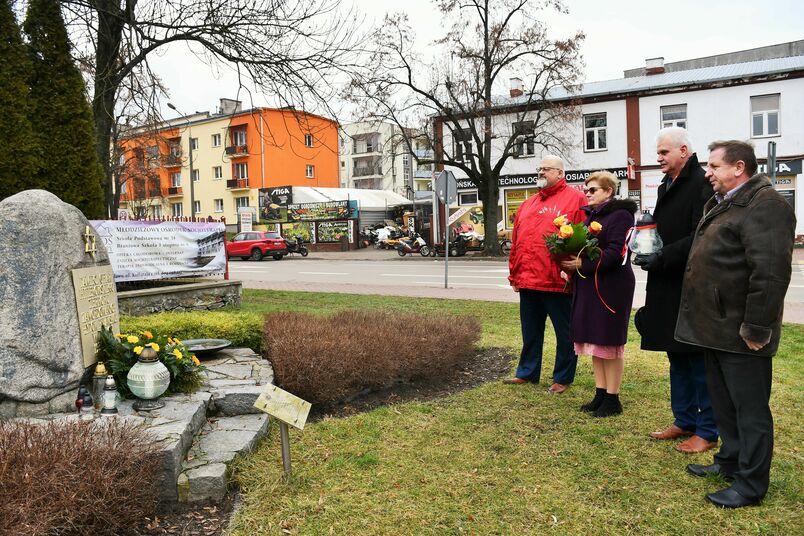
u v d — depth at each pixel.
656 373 5.96
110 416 3.70
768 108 26.77
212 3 11.18
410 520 3.05
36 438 2.83
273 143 12.90
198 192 54.34
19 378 3.80
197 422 4.00
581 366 6.36
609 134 29.31
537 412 4.80
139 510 2.90
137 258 10.20
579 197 5.27
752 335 3.04
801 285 14.12
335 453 3.94
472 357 6.73
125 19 10.73
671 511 3.12
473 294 13.28
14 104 8.45
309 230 42.75
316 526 2.99
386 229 40.75
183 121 54.03
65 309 4.04
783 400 5.00
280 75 11.55
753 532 2.90
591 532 2.93
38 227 3.97
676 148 4.02
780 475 3.51
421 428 4.44
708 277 3.26
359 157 75.25
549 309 5.39
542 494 3.34
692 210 3.93
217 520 3.13
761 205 3.06
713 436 3.90
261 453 3.88
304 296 12.92
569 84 25.14
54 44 9.28
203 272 11.09
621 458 3.82
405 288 14.88
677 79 28.88
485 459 3.84
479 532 2.94
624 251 4.42
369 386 5.36
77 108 9.44
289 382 4.88
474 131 27.17
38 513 2.44
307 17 11.52
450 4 24.89
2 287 3.79
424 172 65.88
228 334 6.20
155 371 4.06
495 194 28.02
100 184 9.77
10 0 8.48
